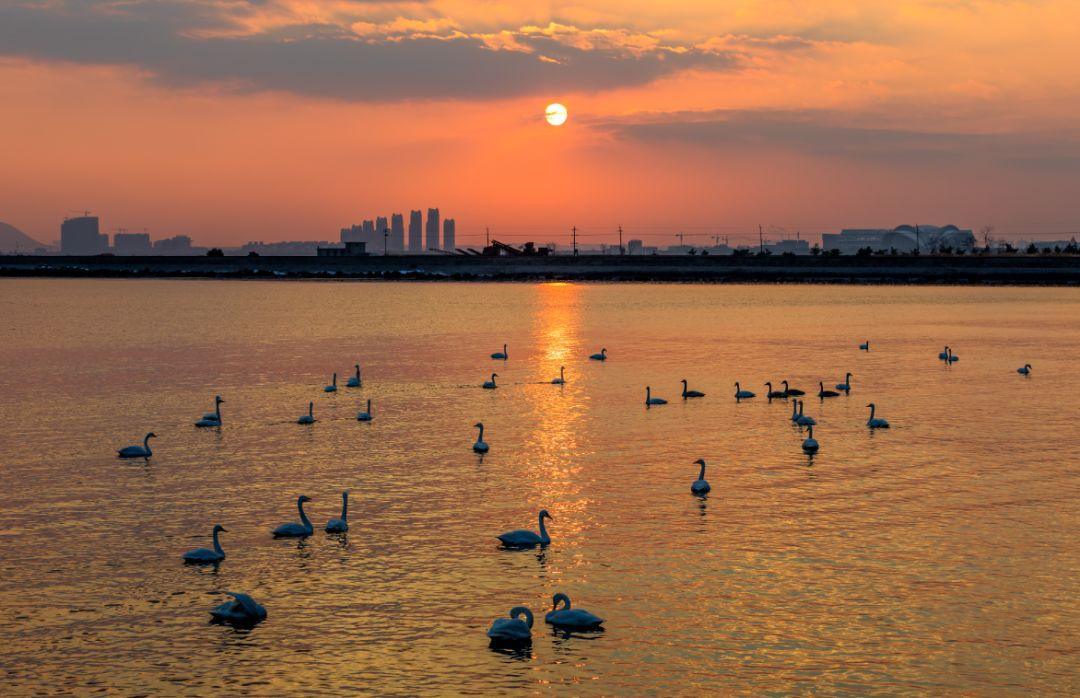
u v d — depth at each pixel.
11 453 57.50
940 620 33.62
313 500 47.38
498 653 31.45
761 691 29.22
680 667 30.56
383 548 40.56
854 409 72.69
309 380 88.88
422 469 53.53
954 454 57.00
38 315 170.00
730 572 37.78
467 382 87.19
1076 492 48.53
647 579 37.12
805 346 118.00
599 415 69.94
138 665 30.72
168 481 50.97
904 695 29.00
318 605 34.94
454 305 199.62
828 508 45.88
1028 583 36.69
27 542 41.25
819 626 33.22
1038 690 29.27
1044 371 94.69
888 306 191.50
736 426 65.62
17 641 32.25
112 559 39.28
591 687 29.47
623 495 48.19
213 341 125.19
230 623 33.56
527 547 40.62
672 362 102.31
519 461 55.38
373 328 144.88
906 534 42.06
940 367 97.94
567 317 166.38
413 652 31.56
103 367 98.56
